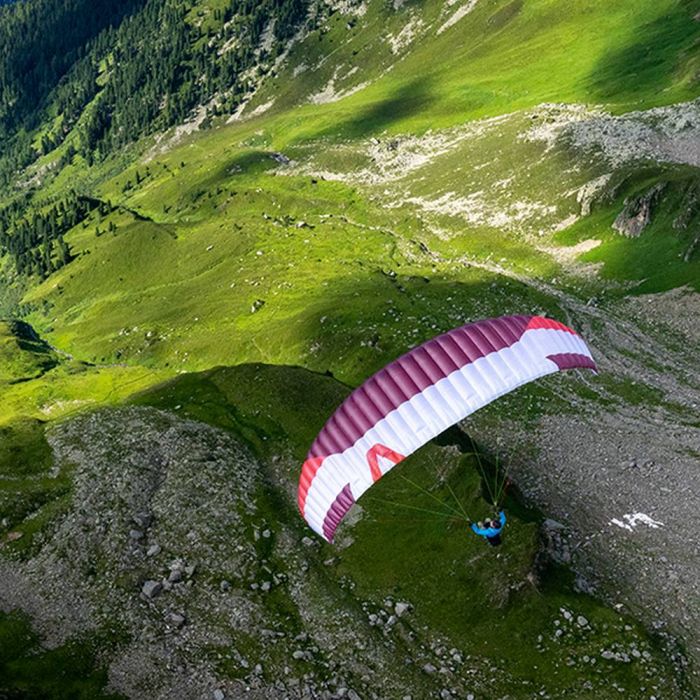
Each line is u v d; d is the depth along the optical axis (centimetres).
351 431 3228
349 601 4450
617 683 3859
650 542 5166
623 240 12512
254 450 6009
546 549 4728
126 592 4431
